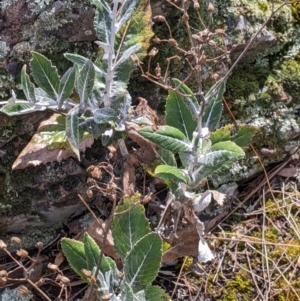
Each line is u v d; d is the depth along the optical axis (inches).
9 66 17.2
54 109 15.4
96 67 15.4
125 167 17.8
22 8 16.7
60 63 17.8
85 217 19.4
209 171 15.5
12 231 19.0
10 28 17.0
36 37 17.1
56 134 16.3
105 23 14.7
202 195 16.6
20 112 14.6
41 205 18.5
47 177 17.8
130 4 14.6
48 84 14.7
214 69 19.1
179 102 15.9
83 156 18.1
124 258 15.7
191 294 18.5
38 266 18.9
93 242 15.1
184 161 15.4
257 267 18.9
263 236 19.4
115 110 16.2
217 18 19.3
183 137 14.9
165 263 18.9
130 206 15.4
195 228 17.0
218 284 18.6
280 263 18.8
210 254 17.0
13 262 19.0
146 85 18.8
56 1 16.8
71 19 17.0
